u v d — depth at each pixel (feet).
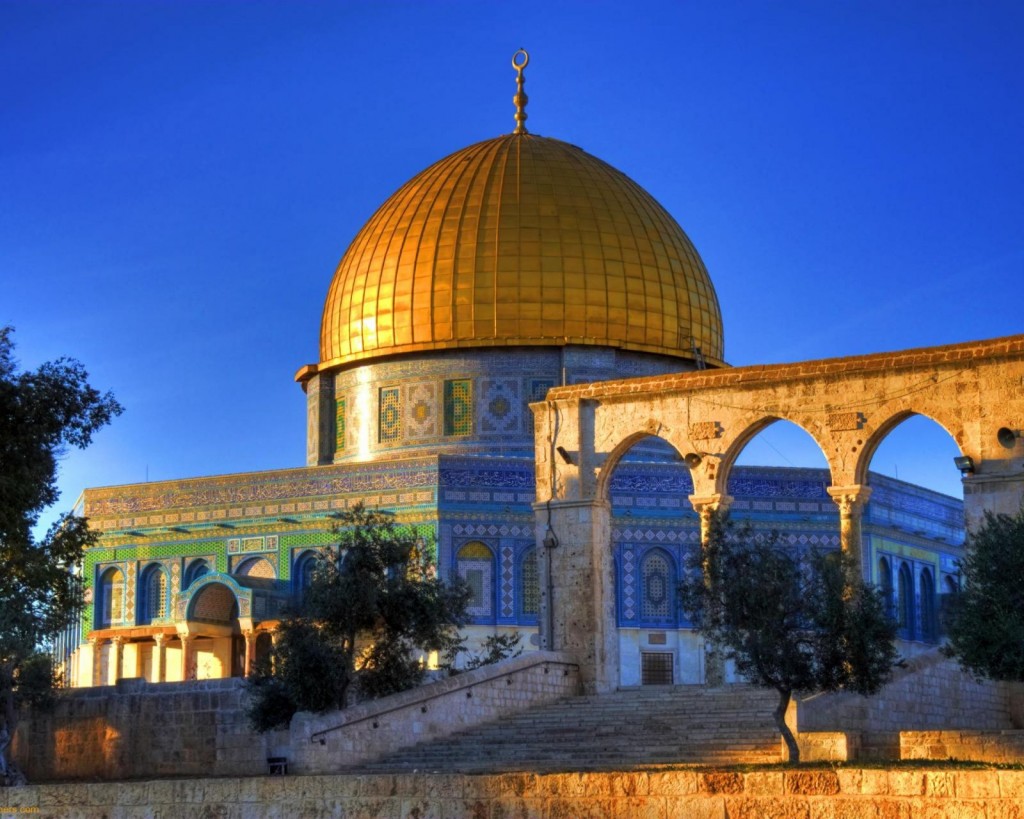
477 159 258.57
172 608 249.34
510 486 233.96
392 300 250.98
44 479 173.17
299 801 107.96
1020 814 92.68
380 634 167.63
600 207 251.60
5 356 171.73
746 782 98.43
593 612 176.55
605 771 106.93
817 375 168.14
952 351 161.58
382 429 251.39
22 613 174.70
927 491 254.27
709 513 172.24
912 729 149.07
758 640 133.39
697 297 254.68
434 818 104.73
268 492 245.24
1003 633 128.77
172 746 178.09
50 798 112.78
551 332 244.83
